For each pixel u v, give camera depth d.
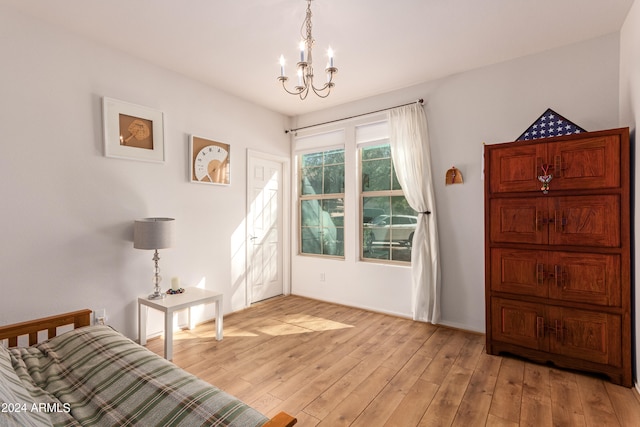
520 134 2.92
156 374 1.34
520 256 2.52
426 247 3.36
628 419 1.80
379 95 3.77
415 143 3.41
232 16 2.30
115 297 2.76
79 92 2.54
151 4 2.16
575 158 2.30
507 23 2.38
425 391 2.11
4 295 2.21
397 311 3.65
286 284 4.56
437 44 2.69
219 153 3.61
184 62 3.01
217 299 2.94
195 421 1.07
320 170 4.42
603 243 2.21
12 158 2.23
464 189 3.21
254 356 2.63
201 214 3.45
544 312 2.42
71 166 2.51
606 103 2.56
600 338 2.22
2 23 2.19
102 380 1.33
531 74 2.87
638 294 2.08
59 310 2.45
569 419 1.81
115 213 2.76
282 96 3.85
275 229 4.46
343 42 2.64
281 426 0.97
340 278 4.11
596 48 2.60
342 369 2.41
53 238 2.42
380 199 3.88
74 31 2.51
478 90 3.12
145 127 2.94
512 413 1.87
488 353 2.66
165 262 3.14
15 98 2.24
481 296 3.12
